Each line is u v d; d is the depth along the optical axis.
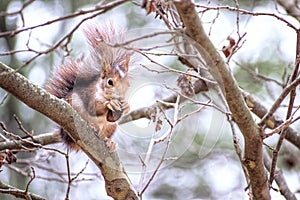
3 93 13.66
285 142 10.64
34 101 6.21
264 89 12.03
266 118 6.25
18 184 12.66
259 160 6.38
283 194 8.35
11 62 13.34
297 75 7.11
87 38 6.52
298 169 10.73
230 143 12.57
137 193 6.71
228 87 5.98
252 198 6.83
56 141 8.98
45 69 12.97
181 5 5.45
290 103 6.64
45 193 12.64
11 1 13.55
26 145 8.69
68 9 13.63
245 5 12.52
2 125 7.30
